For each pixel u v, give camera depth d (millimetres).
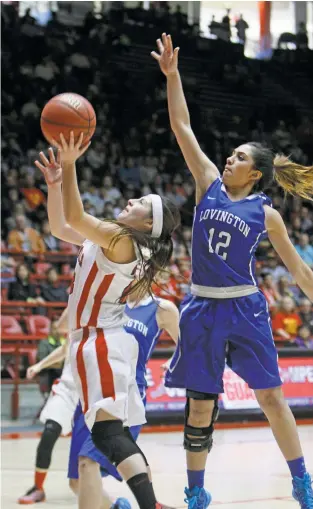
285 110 22828
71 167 3496
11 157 17625
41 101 19875
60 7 22297
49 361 6180
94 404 3461
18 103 19562
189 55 22812
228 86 22656
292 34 23953
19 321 12680
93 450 3914
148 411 10250
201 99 22188
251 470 7176
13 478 6664
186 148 4598
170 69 4633
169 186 18719
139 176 18953
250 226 4352
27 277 12969
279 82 23438
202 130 21359
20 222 14469
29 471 7039
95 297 3646
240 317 4285
